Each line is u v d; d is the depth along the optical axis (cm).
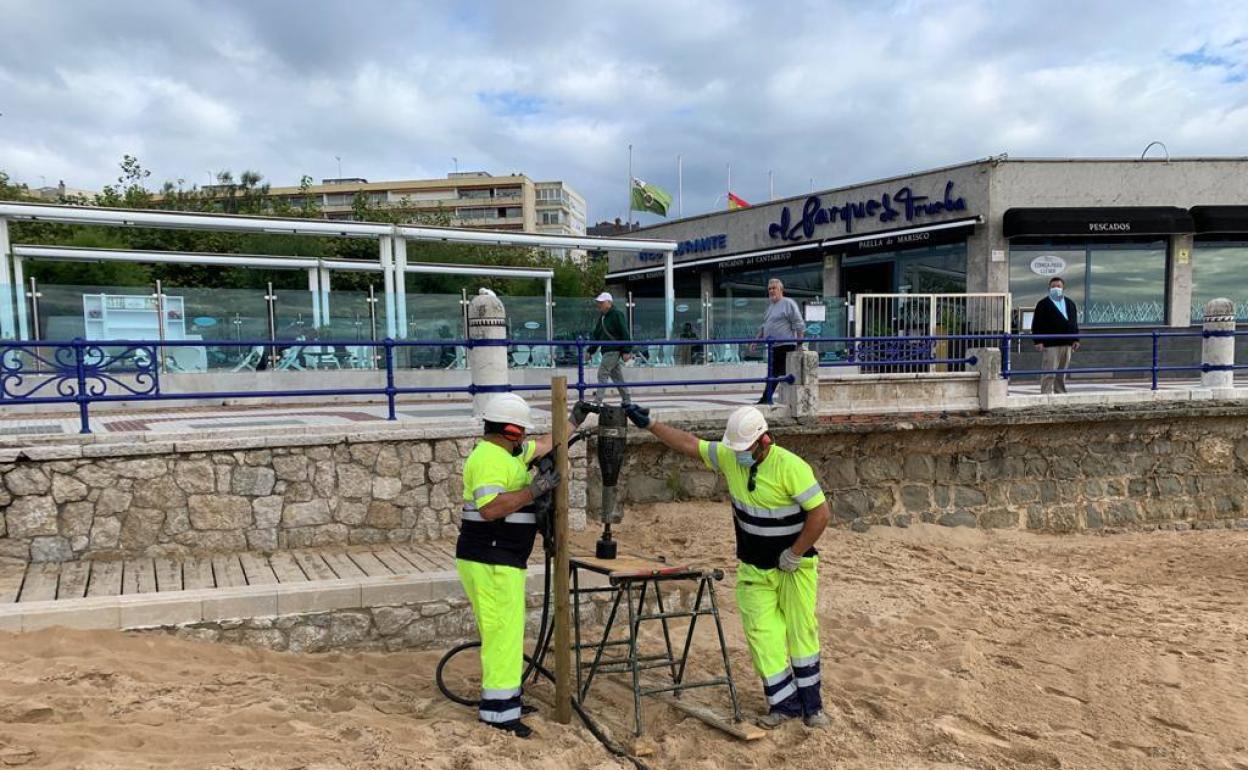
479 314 823
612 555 534
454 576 651
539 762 442
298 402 1395
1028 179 1855
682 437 529
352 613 619
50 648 521
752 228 2458
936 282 2008
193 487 712
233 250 3078
